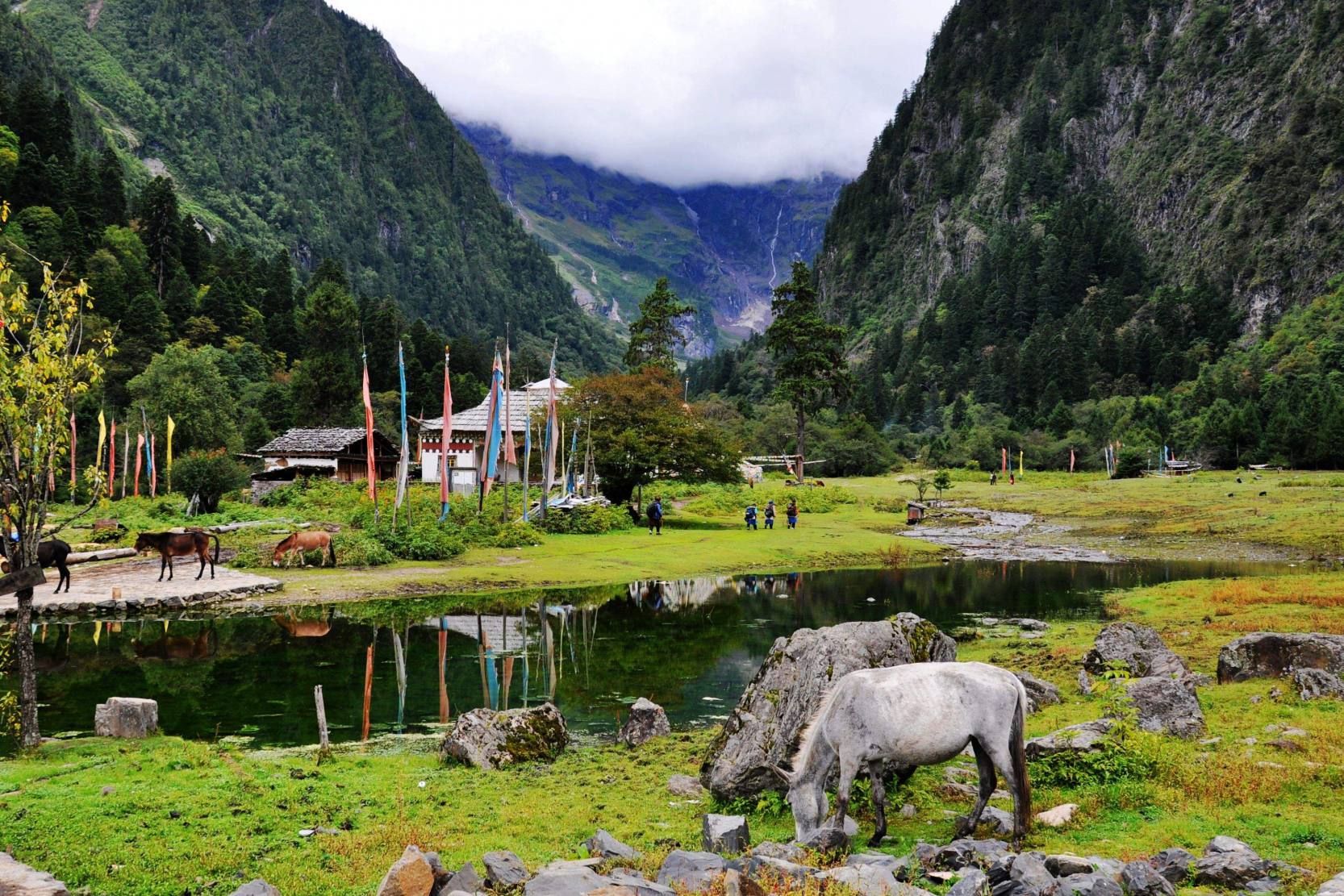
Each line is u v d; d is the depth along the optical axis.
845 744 9.16
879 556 41.38
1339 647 14.73
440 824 9.81
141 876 8.11
